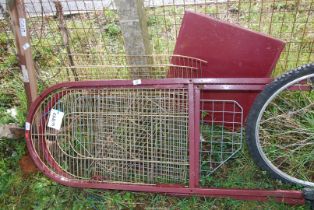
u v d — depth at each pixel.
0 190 2.58
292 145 2.49
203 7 3.44
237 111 2.56
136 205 2.49
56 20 3.16
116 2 2.38
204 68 2.53
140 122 2.48
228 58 2.46
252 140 2.35
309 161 2.54
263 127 2.55
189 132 2.33
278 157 2.51
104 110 2.50
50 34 3.19
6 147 2.77
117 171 2.54
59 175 2.56
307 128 2.48
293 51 2.85
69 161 2.60
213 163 2.60
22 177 2.64
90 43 3.28
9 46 3.32
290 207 2.36
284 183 2.45
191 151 2.34
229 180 2.51
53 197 2.53
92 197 2.54
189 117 2.31
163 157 2.47
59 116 2.51
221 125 2.63
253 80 2.27
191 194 2.43
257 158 2.40
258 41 2.37
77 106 2.51
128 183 2.49
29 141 2.54
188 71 2.56
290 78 2.18
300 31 3.04
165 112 2.41
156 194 2.51
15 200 2.55
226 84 2.29
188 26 2.44
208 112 2.58
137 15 2.40
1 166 2.68
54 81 2.90
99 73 2.74
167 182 2.49
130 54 2.58
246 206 2.40
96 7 3.68
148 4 3.48
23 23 2.34
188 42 2.48
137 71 2.65
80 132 2.55
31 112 2.51
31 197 2.55
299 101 2.56
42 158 2.62
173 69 2.57
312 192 2.25
